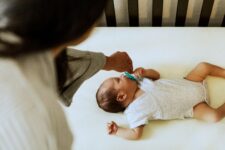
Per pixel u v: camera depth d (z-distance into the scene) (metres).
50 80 0.44
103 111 1.10
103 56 0.89
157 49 1.22
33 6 0.38
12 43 0.36
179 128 1.03
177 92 1.07
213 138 1.00
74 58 0.78
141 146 1.00
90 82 1.16
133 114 1.05
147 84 1.10
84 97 1.13
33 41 0.38
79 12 0.41
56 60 0.58
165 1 1.29
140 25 1.42
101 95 1.09
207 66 1.11
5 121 0.43
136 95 1.10
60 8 0.39
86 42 1.26
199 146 0.98
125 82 1.10
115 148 1.01
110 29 1.30
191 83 1.10
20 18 0.38
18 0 0.38
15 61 0.39
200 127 1.03
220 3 1.27
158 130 1.03
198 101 1.06
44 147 0.48
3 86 0.40
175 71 1.16
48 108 0.45
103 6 0.44
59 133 0.51
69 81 0.74
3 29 0.37
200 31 1.25
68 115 1.08
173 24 1.40
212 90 1.11
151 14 1.36
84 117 1.08
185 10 1.26
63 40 0.42
